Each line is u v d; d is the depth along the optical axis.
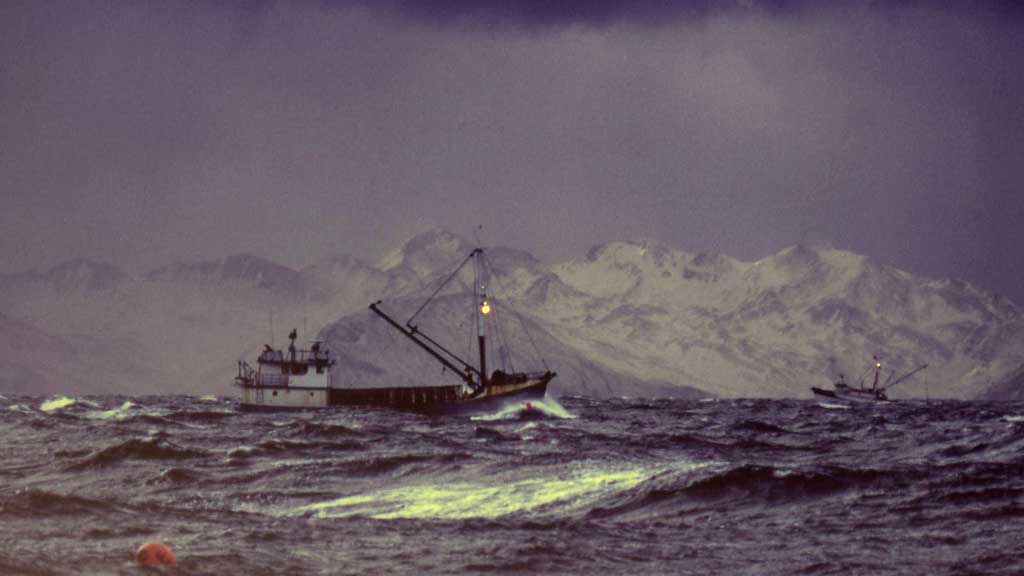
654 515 73.38
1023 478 89.81
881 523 71.25
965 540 65.50
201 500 78.00
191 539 59.47
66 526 61.88
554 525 68.19
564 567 55.53
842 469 89.12
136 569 50.09
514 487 84.38
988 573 55.84
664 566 56.62
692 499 78.38
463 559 56.22
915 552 61.44
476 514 72.81
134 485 86.94
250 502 77.56
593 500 78.19
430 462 100.56
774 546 63.03
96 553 53.47
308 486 86.38
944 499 80.19
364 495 80.88
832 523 71.06
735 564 57.47
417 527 66.19
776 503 77.81
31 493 70.56
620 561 57.50
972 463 99.94
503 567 54.75
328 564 53.94
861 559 59.28
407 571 53.03
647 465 102.44
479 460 102.81
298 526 65.50
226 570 51.34
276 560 54.31
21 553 51.97
